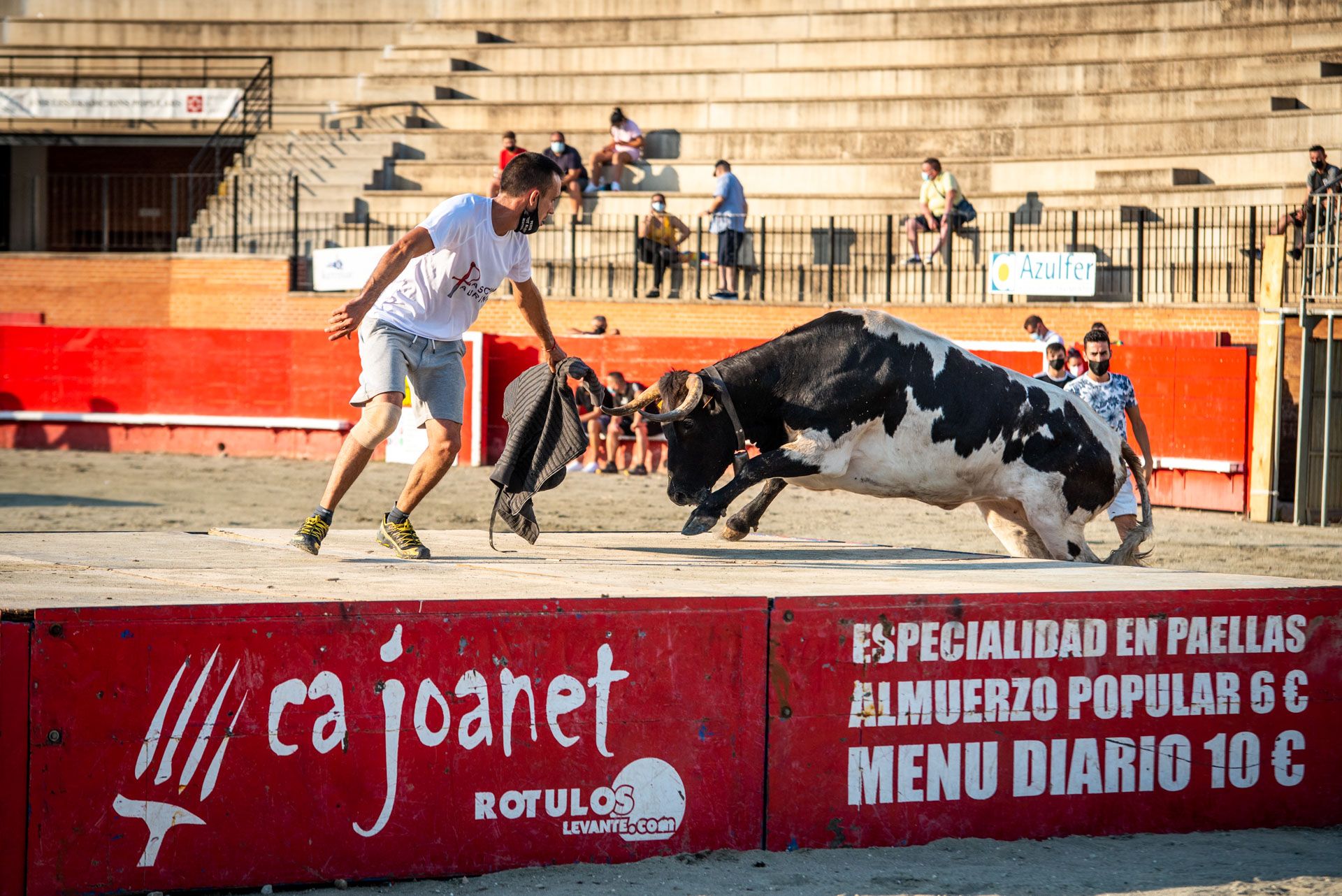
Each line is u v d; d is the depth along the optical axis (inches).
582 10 1640.0
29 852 227.5
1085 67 1392.7
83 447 1255.5
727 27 1561.3
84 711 230.2
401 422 1156.5
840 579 308.7
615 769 263.0
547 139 1466.5
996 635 287.1
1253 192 1163.9
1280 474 881.5
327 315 1316.4
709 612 268.1
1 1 1711.4
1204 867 275.3
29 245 1672.0
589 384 330.6
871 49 1497.3
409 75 1562.5
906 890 254.5
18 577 280.4
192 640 236.4
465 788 253.9
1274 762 306.3
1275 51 1339.8
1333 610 309.4
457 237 307.9
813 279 1268.5
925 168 1216.8
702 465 389.4
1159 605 298.2
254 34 1646.2
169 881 235.6
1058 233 1222.3
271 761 241.8
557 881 252.1
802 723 274.5
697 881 254.5
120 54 1637.6
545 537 411.2
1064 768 292.2
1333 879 269.9
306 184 1439.5
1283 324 876.0
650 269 1299.2
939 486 403.2
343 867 246.2
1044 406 409.1
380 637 248.1
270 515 810.8
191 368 1238.9
